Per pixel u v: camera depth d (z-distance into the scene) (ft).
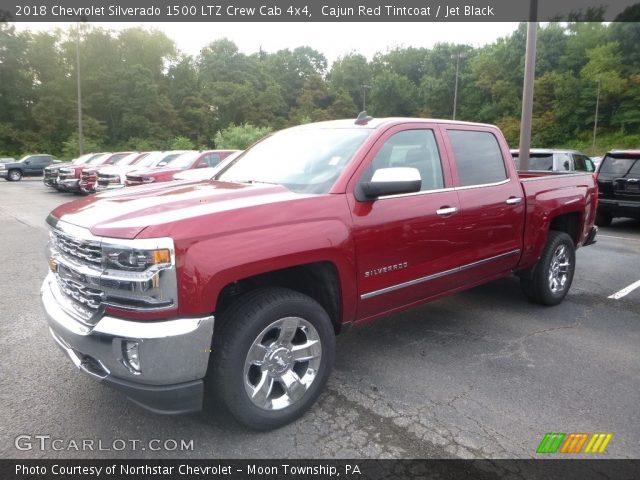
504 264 15.29
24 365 12.67
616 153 35.19
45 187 79.00
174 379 8.42
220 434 9.77
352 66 359.05
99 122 209.36
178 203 9.42
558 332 15.21
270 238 9.24
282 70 360.89
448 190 13.24
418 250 12.23
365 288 11.14
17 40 201.36
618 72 219.00
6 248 28.02
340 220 10.46
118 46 234.38
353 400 11.07
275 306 9.37
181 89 250.98
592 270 23.34
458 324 15.90
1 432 9.78
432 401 11.04
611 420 10.28
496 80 260.83
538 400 11.07
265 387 9.59
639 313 17.10
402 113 314.76
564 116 232.12
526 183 15.98
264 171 12.66
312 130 13.71
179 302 8.27
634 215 34.24
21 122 202.39
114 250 8.20
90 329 8.55
